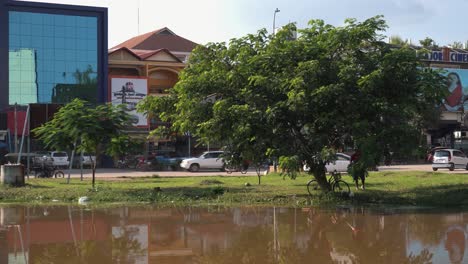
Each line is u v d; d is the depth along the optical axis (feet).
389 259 29.78
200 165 136.67
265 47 59.31
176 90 62.80
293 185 72.90
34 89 161.27
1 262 29.09
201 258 30.17
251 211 50.42
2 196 61.36
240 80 57.52
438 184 71.92
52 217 46.42
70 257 30.32
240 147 57.41
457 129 194.49
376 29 55.31
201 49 62.54
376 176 94.17
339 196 57.93
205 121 58.70
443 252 31.55
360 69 54.54
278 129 54.95
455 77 185.16
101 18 169.07
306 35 58.39
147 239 35.81
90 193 62.85
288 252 31.68
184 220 44.52
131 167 155.84
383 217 46.24
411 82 55.31
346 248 32.76
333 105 54.54
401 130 52.42
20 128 117.91
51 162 123.44
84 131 63.77
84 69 167.02
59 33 164.55
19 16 160.25
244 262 29.19
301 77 52.11
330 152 52.85
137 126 163.53
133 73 181.06
